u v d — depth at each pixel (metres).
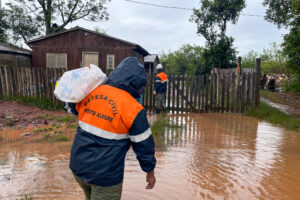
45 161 4.16
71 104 1.97
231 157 4.64
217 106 10.71
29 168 3.82
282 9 19.92
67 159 4.27
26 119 7.77
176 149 5.05
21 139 5.66
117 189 1.78
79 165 1.76
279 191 3.27
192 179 3.56
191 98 10.48
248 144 5.64
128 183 3.36
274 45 25.00
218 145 5.45
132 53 20.67
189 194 3.11
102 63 20.42
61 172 3.68
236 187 3.35
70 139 5.68
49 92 9.94
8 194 2.96
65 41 20.59
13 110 8.70
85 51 20.48
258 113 9.86
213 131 6.92
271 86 20.50
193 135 6.36
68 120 7.99
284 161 4.51
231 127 7.59
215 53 27.69
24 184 3.25
